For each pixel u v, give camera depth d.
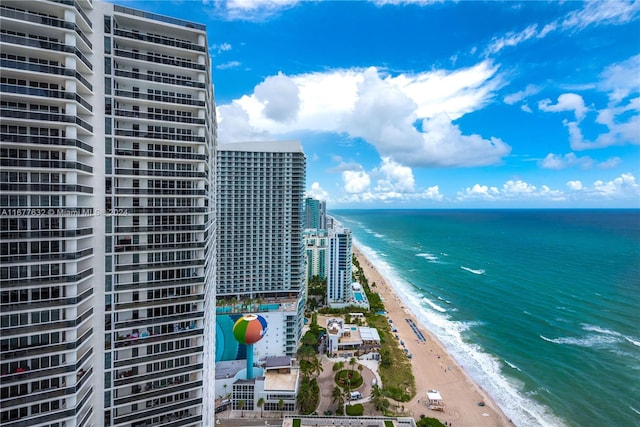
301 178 159.62
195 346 57.41
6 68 39.78
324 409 104.19
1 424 41.00
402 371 126.44
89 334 47.44
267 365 115.25
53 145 42.12
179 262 55.34
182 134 54.88
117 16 48.41
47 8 41.97
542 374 123.62
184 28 52.50
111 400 50.91
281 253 159.88
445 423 99.06
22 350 41.47
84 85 45.16
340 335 147.62
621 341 145.25
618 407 104.56
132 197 51.62
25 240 41.34
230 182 155.25
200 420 57.66
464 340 153.12
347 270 193.88
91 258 48.50
